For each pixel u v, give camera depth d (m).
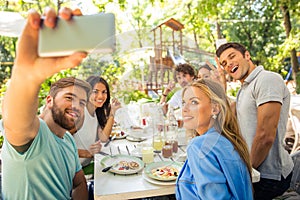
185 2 5.36
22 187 1.15
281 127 1.83
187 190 1.22
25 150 1.07
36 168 1.15
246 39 7.94
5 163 1.12
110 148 1.72
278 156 1.82
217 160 1.14
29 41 0.63
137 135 1.26
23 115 0.84
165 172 1.46
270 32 7.77
